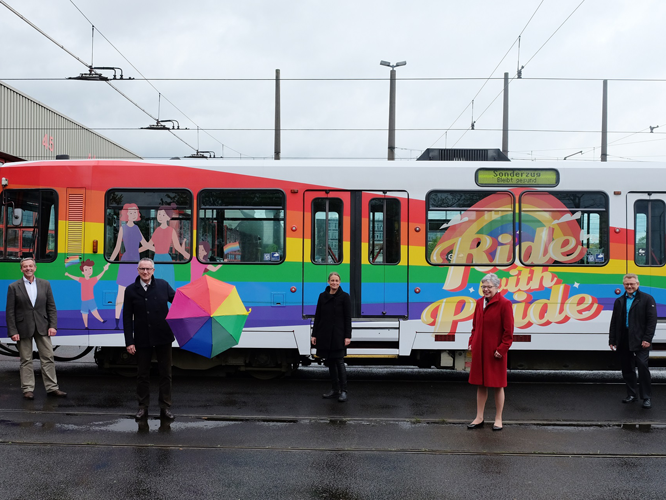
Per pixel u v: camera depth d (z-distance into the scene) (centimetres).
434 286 845
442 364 870
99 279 862
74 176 870
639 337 746
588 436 616
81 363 1049
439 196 855
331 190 855
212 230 861
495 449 569
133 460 527
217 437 597
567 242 848
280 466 516
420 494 458
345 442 586
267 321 850
